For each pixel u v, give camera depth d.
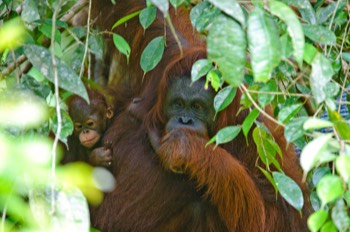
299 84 7.86
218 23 5.50
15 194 4.70
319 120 5.34
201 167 8.38
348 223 5.70
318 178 7.08
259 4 5.54
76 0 8.78
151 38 9.56
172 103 8.38
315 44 7.90
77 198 4.95
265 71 5.34
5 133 5.37
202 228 9.08
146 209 9.06
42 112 6.06
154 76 9.26
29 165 4.00
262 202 8.83
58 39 7.43
